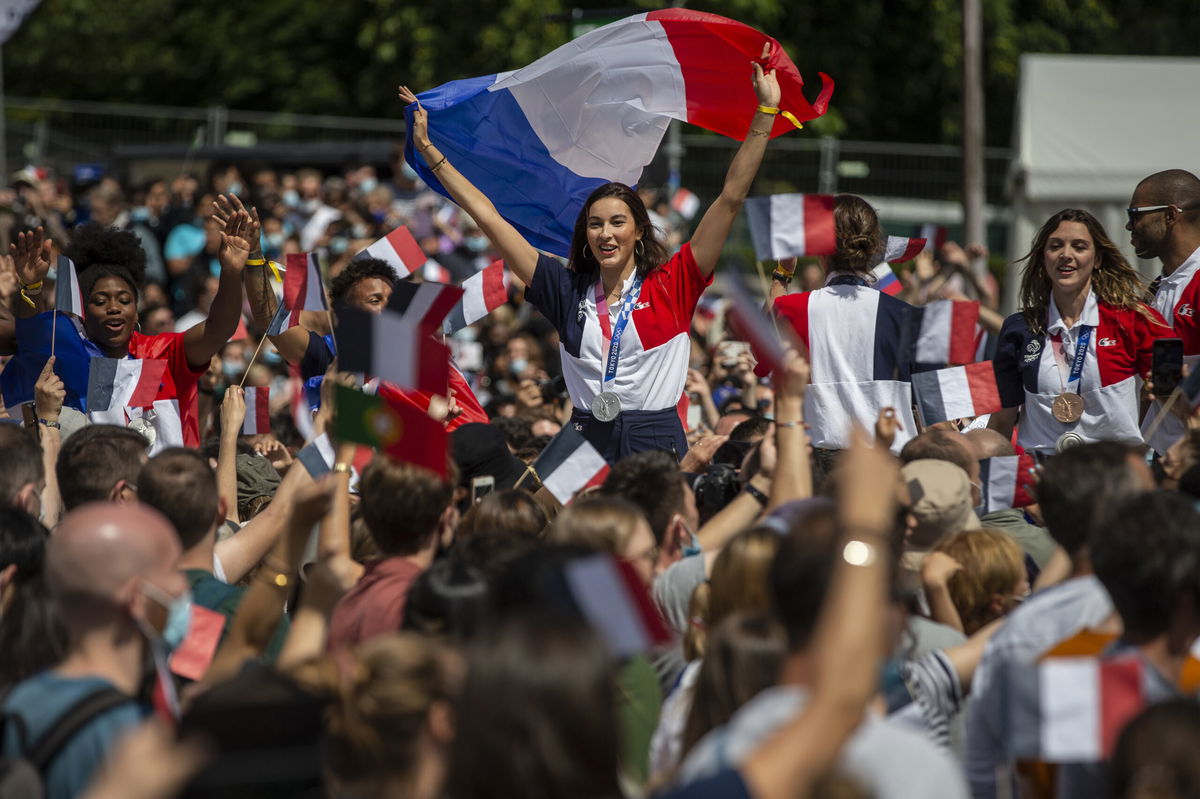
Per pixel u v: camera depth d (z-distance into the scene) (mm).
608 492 14703
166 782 7570
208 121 56719
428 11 76188
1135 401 19281
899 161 48469
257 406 20547
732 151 48844
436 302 14688
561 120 21359
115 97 92562
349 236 42219
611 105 21266
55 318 20000
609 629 9312
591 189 21750
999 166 50844
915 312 18406
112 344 20531
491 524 14773
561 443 15891
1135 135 47656
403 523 13203
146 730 7672
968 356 17688
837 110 77875
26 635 11883
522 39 71438
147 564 10844
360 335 13227
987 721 11664
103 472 15109
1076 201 47656
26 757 10391
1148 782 8453
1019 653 11578
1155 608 10258
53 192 47969
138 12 92750
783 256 15844
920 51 77812
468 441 18328
